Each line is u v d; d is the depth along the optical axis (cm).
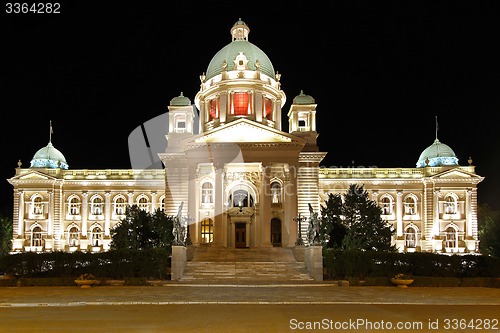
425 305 2733
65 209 8538
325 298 3023
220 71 7838
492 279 3934
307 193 7094
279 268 4791
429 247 8069
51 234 8256
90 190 8594
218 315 2311
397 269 4162
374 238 5384
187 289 3641
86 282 3819
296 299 2966
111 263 4191
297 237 6438
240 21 8469
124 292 3397
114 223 8512
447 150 8550
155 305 2722
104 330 1916
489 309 2564
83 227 8475
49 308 2597
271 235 7138
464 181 8144
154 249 4381
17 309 2558
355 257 4225
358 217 5622
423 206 8256
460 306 2694
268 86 7681
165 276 4462
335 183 8300
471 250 7994
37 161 8719
